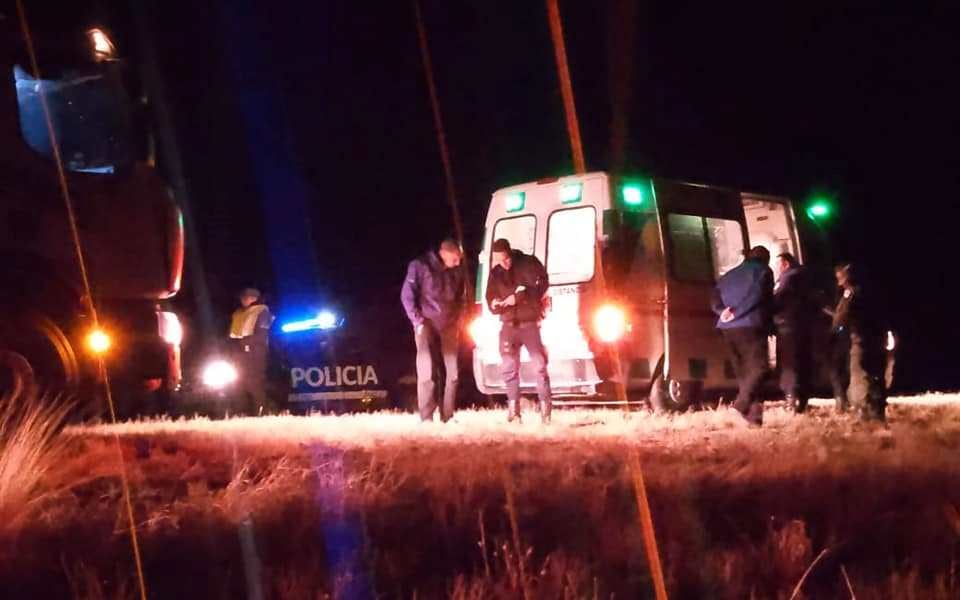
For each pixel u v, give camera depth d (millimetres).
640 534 6008
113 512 6703
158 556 5727
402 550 5805
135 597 5055
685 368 13750
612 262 13148
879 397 12289
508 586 5152
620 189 13516
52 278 10070
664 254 13656
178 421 14016
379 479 7805
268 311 15812
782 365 13438
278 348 16031
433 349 12891
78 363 10172
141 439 10758
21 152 9938
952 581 4961
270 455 9422
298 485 7406
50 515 6465
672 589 5059
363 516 6574
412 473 8062
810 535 5980
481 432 11641
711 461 8773
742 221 14844
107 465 8734
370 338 16156
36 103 10211
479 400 15812
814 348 14320
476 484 7500
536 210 14219
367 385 16062
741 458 8867
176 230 11273
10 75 9852
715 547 5781
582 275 13617
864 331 12305
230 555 5750
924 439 9938
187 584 5254
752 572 5305
